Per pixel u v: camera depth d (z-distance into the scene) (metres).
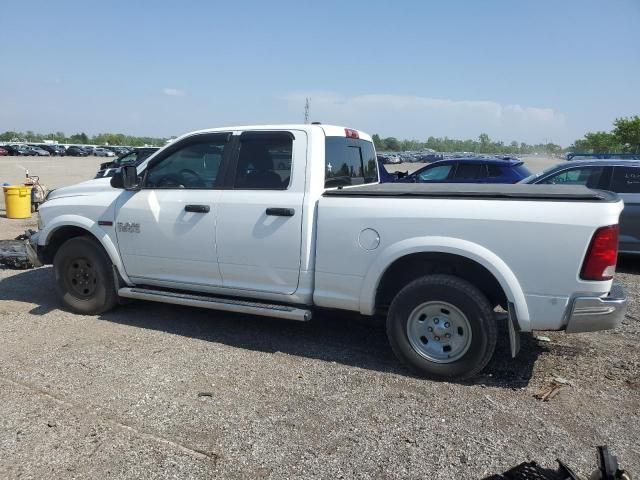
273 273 4.43
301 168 4.34
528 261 3.61
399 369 4.16
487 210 3.70
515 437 3.17
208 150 4.77
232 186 4.61
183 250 4.78
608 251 3.47
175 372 4.04
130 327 5.06
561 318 3.59
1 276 6.99
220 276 4.69
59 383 3.82
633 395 3.74
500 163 10.88
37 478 2.75
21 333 4.86
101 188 5.32
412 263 4.22
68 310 5.50
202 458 2.94
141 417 3.36
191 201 4.71
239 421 3.33
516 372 4.12
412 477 2.79
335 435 3.18
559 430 3.26
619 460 2.95
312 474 2.81
